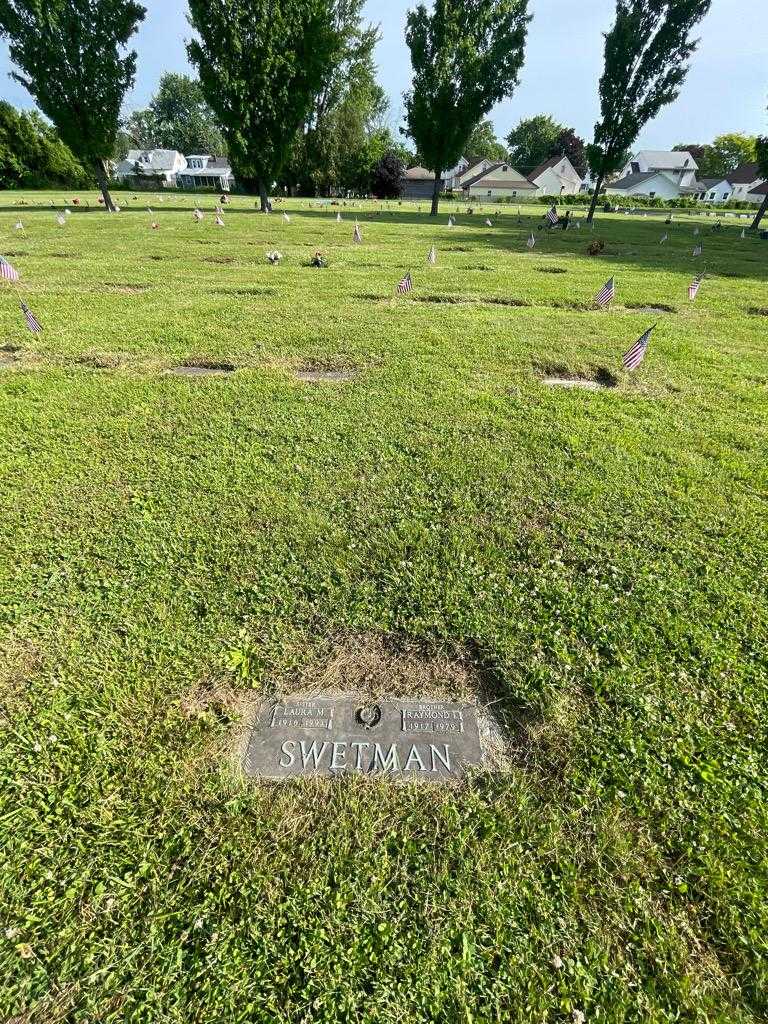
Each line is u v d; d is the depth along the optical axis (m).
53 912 1.55
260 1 22.98
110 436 4.21
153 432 4.28
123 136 88.25
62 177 47.28
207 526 3.18
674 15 26.11
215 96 25.14
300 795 1.85
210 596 2.66
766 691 2.25
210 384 5.20
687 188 79.44
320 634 2.46
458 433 4.39
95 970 1.44
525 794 1.86
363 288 9.59
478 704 2.20
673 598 2.73
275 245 15.15
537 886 1.62
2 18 22.53
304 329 6.89
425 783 1.90
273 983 1.42
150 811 1.79
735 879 1.65
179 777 1.89
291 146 27.25
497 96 26.83
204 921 1.53
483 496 3.57
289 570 2.83
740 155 85.81
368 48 42.78
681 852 1.72
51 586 2.72
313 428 4.39
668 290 10.76
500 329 7.26
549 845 1.71
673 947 1.50
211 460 3.89
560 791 1.88
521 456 4.06
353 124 46.97
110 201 27.66
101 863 1.66
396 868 1.65
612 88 28.30
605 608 2.64
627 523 3.33
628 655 2.39
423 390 5.18
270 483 3.62
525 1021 1.36
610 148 29.58
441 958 1.46
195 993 1.40
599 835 1.74
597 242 16.50
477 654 2.40
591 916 1.56
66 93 24.52
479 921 1.54
